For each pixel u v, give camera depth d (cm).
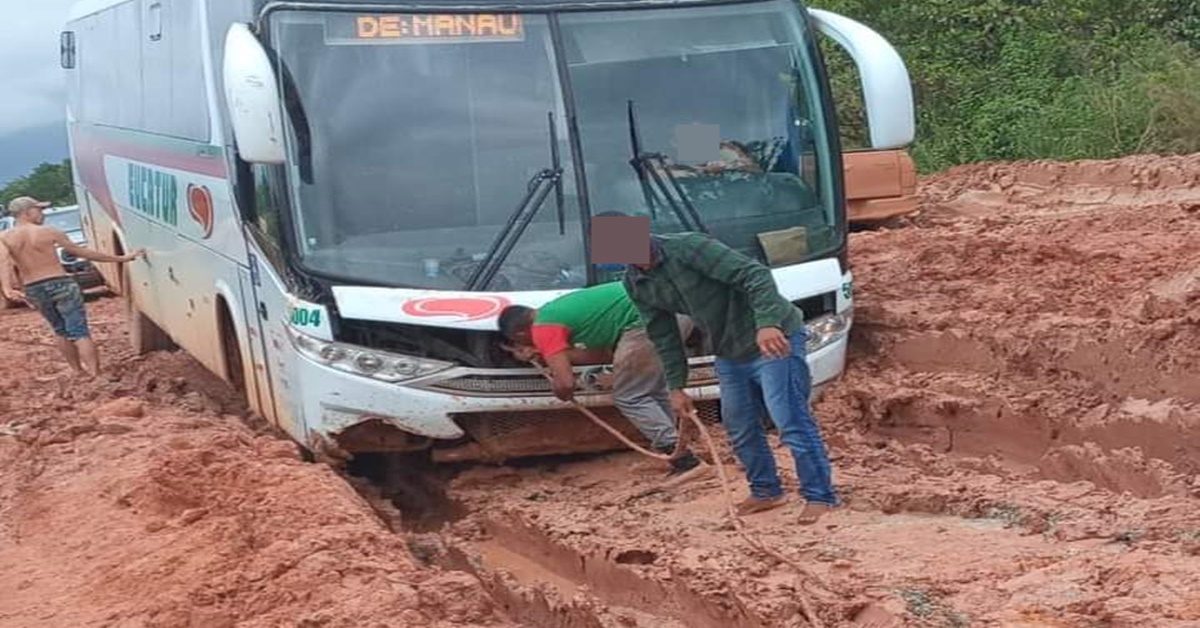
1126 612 577
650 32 955
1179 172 1784
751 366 776
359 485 966
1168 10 2556
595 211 919
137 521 831
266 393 1020
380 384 881
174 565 741
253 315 1012
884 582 648
